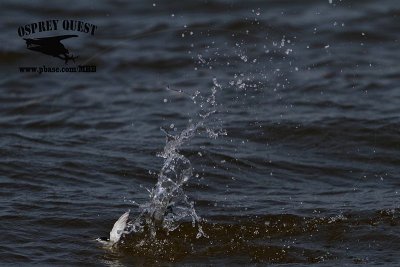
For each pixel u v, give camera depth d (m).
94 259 20.41
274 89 33.41
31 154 27.12
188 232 21.80
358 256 20.55
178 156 25.73
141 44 39.44
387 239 21.38
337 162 27.33
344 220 22.42
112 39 40.22
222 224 22.22
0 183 24.66
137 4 45.16
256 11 43.62
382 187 25.28
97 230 21.91
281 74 34.88
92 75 36.28
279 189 25.05
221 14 43.25
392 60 37.25
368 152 28.05
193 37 39.88
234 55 37.09
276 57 36.91
